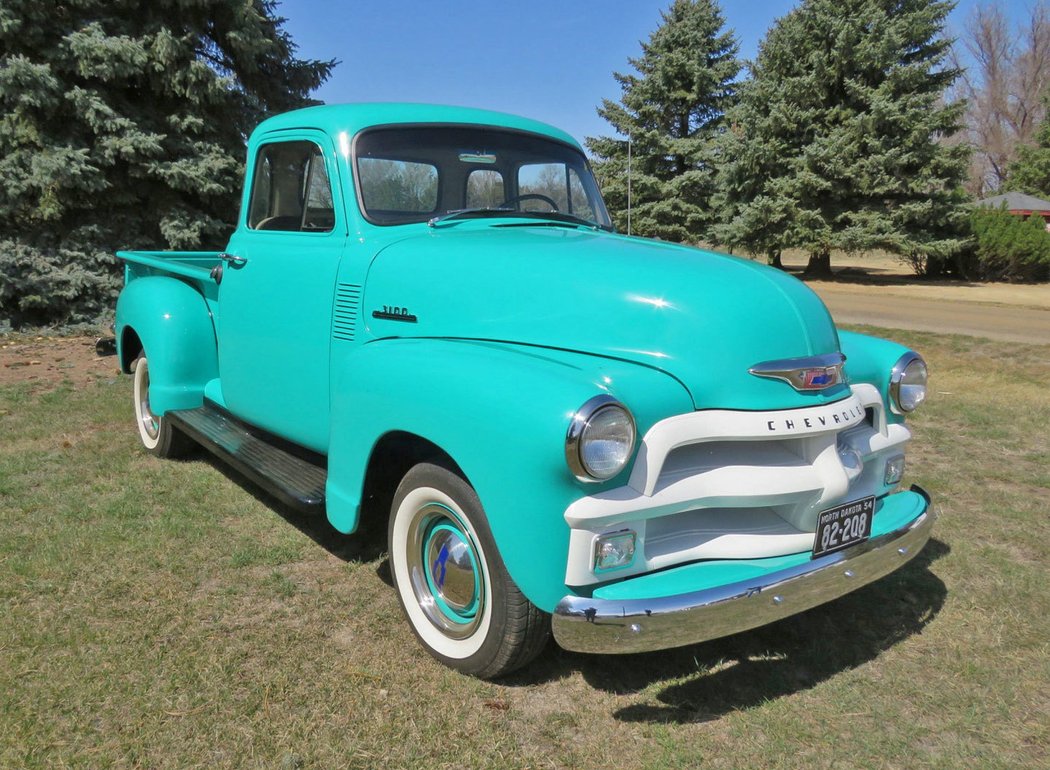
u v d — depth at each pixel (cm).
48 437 536
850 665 290
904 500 303
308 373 359
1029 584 352
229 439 409
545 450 223
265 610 316
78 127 959
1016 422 625
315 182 359
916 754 243
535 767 234
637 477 235
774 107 2055
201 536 382
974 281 2064
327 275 346
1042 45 4966
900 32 1998
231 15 1030
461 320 297
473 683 271
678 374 251
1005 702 269
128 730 243
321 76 1188
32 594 322
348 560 363
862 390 293
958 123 2112
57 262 983
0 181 930
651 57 2638
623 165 2572
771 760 239
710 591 230
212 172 1016
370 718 252
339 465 302
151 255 567
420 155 359
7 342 903
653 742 246
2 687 261
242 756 233
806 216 2014
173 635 295
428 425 257
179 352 461
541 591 235
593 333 268
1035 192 4216
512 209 382
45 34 941
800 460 259
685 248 311
